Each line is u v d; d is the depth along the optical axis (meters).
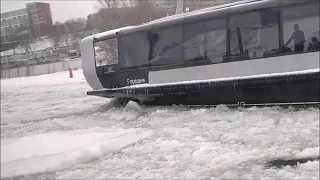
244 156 5.42
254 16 8.36
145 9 44.97
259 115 7.73
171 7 41.41
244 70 8.55
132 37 10.19
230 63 8.71
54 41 67.12
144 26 10.01
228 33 8.70
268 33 8.23
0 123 10.85
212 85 8.73
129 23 46.28
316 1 7.68
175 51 9.50
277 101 8.21
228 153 5.57
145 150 6.23
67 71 35.38
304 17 7.82
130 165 5.60
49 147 7.11
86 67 11.17
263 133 6.47
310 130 6.27
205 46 9.04
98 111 11.24
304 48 7.87
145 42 9.97
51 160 6.18
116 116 9.88
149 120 8.74
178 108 9.65
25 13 95.81
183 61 9.38
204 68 9.08
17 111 13.35
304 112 7.56
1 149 7.34
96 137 7.42
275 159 5.25
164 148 6.22
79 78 26.47
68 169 5.75
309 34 7.80
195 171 5.08
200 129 7.26
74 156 6.17
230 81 8.48
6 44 77.12
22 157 6.63
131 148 6.44
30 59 47.81
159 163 5.54
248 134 6.52
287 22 8.01
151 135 7.21
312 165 4.86
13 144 7.64
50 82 26.53
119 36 10.42
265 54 8.28
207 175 4.92
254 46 8.41
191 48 9.25
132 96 10.35
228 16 8.66
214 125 7.43
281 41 8.09
